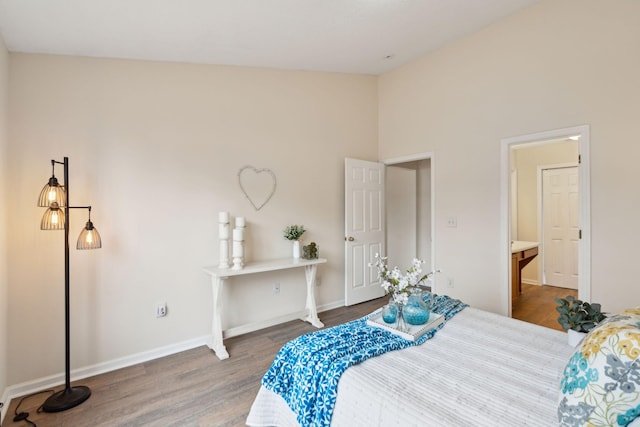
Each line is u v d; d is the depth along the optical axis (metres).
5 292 2.21
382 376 1.37
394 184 5.11
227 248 2.99
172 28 2.36
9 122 2.25
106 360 2.61
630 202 2.47
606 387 0.92
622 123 2.50
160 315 2.85
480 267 3.43
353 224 4.21
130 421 1.98
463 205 3.57
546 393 1.24
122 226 2.68
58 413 2.06
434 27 3.14
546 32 2.89
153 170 2.83
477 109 3.42
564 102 2.80
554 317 3.65
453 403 1.18
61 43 2.31
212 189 3.14
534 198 5.07
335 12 2.52
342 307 4.16
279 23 2.54
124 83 2.69
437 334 1.84
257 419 1.72
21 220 2.30
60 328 2.44
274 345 3.03
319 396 1.42
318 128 3.95
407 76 4.16
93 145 2.56
